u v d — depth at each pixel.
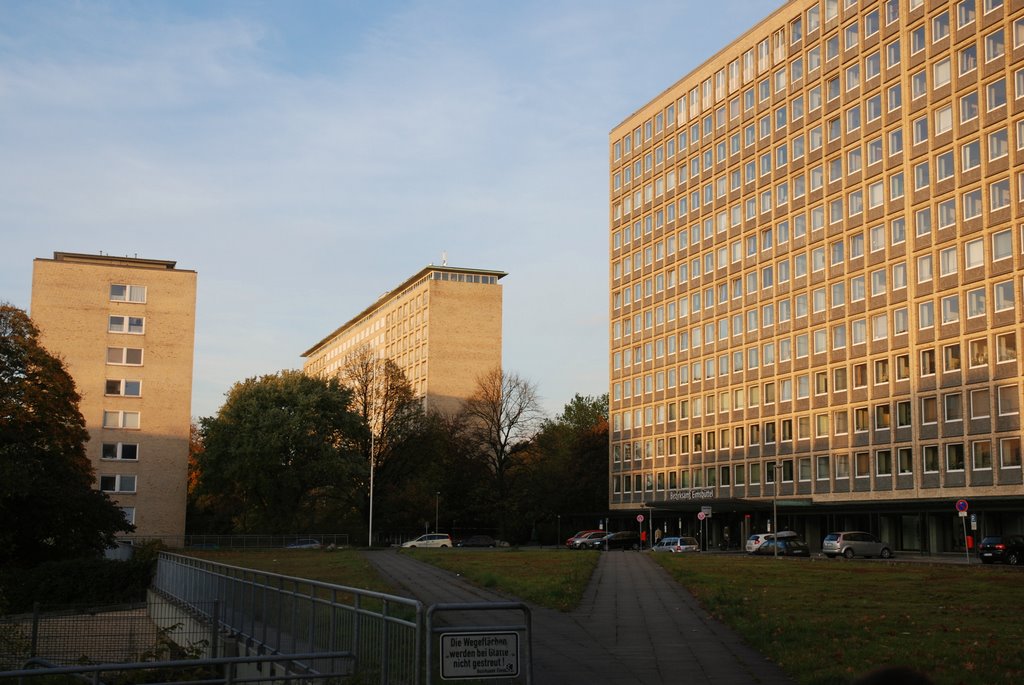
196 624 25.48
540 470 113.56
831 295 83.38
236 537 88.50
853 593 28.83
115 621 24.56
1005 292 67.12
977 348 68.81
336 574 43.12
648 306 109.62
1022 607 24.27
